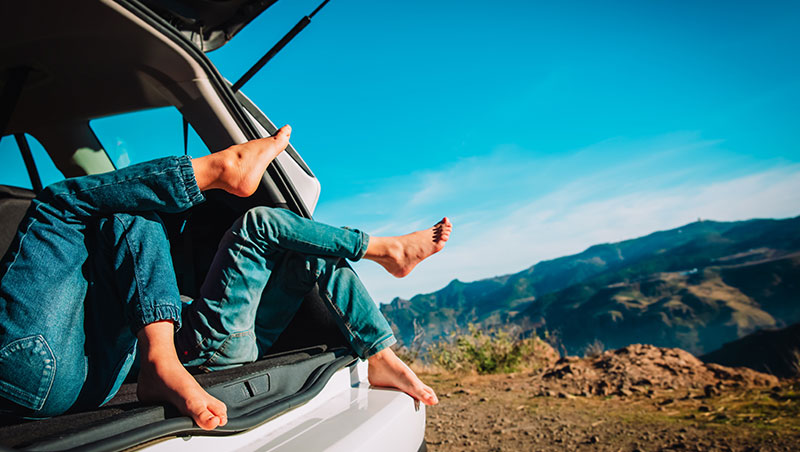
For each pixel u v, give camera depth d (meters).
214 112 1.81
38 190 2.04
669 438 3.57
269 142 1.38
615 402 4.71
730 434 3.58
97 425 0.81
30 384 0.97
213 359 1.48
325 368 1.45
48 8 1.39
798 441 3.33
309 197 2.01
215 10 2.05
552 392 5.16
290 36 1.94
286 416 1.23
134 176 1.14
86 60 1.67
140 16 1.49
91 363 1.10
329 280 1.66
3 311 0.98
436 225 1.83
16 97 1.68
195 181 1.21
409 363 7.32
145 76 1.76
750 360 109.56
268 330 1.73
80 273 1.09
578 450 3.43
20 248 1.03
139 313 1.07
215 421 0.92
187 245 1.97
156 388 1.01
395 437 1.30
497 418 4.31
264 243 1.52
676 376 5.33
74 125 2.01
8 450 0.68
